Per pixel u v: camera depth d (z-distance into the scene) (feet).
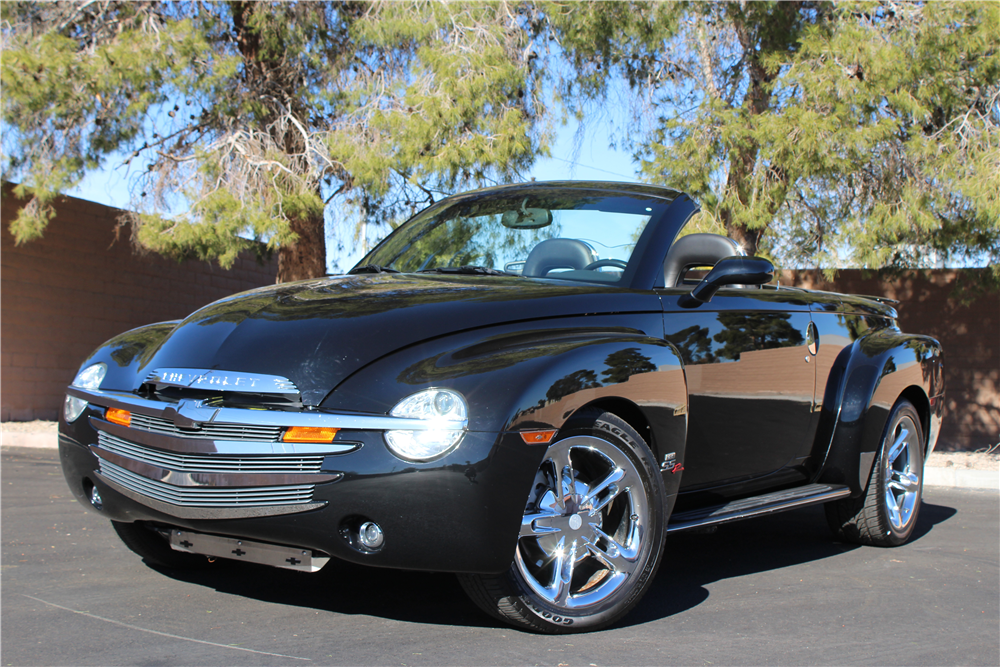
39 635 8.25
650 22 29.40
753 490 12.06
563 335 9.21
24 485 18.72
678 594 10.36
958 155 26.12
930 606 10.11
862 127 26.05
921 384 14.11
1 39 30.55
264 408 8.29
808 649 8.34
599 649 8.14
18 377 36.11
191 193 29.66
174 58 29.04
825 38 26.81
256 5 31.37
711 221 26.61
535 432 8.06
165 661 7.55
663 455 9.49
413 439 7.83
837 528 13.78
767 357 11.49
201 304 46.78
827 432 12.85
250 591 9.91
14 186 34.01
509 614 8.36
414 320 8.79
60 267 37.99
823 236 29.66
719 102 27.32
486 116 29.04
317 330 8.76
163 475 8.60
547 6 30.19
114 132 30.04
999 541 14.40
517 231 11.78
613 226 11.46
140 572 10.76
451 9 29.71
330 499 7.93
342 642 8.13
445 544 7.77
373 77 32.40
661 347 9.56
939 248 28.25
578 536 8.71
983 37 25.09
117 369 9.78
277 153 30.17
